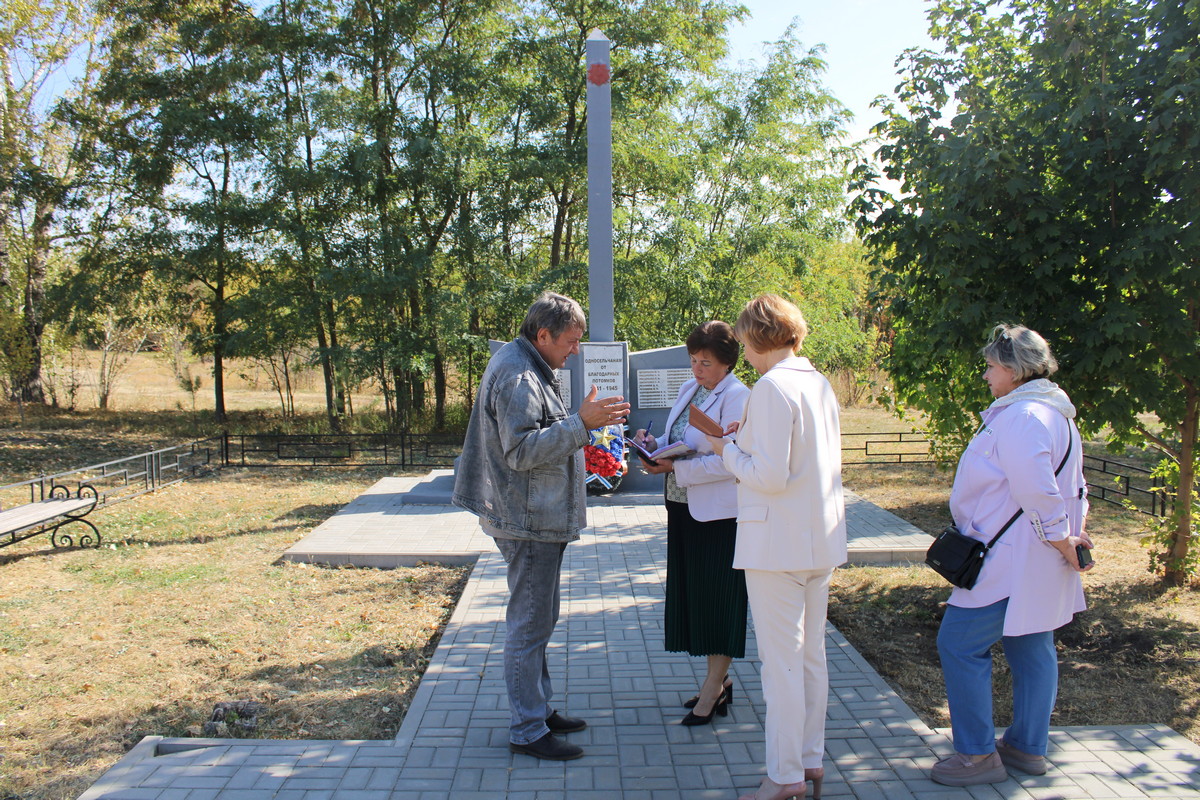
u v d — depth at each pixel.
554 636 4.84
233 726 3.89
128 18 20.12
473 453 3.36
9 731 3.90
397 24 17.42
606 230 9.09
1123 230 4.93
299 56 18.16
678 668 4.32
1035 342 3.08
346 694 4.25
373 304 17.03
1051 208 4.88
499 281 17.08
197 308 20.73
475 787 3.11
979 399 6.09
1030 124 5.27
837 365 20.34
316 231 17.70
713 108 18.64
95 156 19.25
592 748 3.43
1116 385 5.27
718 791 3.08
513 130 19.14
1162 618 5.34
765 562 2.78
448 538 7.40
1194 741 3.72
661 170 17.02
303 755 3.37
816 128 18.42
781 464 2.71
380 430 19.39
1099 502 9.88
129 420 20.61
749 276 17.98
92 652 4.90
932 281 5.54
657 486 9.16
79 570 6.79
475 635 4.82
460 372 20.50
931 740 3.50
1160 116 4.45
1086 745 3.43
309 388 31.33
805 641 2.92
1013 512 3.03
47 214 20.19
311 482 11.86
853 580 6.30
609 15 16.73
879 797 3.04
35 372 22.48
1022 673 3.18
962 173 4.89
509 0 18.06
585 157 16.77
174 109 17.98
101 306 19.08
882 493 10.64
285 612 5.63
